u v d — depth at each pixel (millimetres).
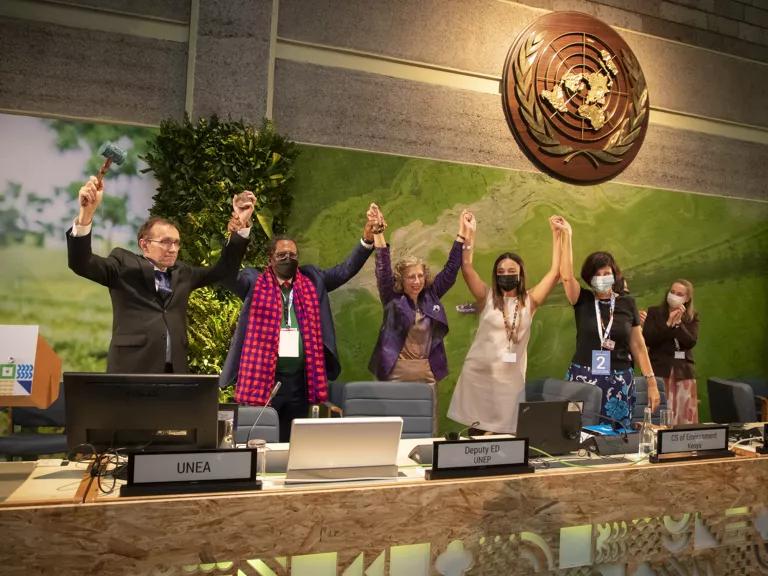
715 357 6523
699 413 6422
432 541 2336
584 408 3975
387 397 3926
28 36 4480
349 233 5180
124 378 2234
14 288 4445
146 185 4734
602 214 6059
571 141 5902
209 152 4539
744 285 6695
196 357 4430
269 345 4004
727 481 2828
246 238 3582
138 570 2018
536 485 2486
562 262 5844
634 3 6305
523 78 5703
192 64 4734
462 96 5582
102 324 4637
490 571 2428
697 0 6574
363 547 2248
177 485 2135
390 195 5309
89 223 3131
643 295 6199
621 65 6094
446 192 5480
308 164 5074
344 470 2381
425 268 5211
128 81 4691
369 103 5273
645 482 2670
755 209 6789
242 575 2129
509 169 5711
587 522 2564
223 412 2604
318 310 4211
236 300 4527
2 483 2223
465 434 3150
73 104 4570
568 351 5809
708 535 2822
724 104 6645
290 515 2164
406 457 2762
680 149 6438
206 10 4773
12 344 2264
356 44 5223
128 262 3361
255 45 4871
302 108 5074
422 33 5441
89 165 4609
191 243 4477
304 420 2305
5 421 4383
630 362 5160
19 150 4461
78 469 2439
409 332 5016
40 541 1940
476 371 5395
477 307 5484
